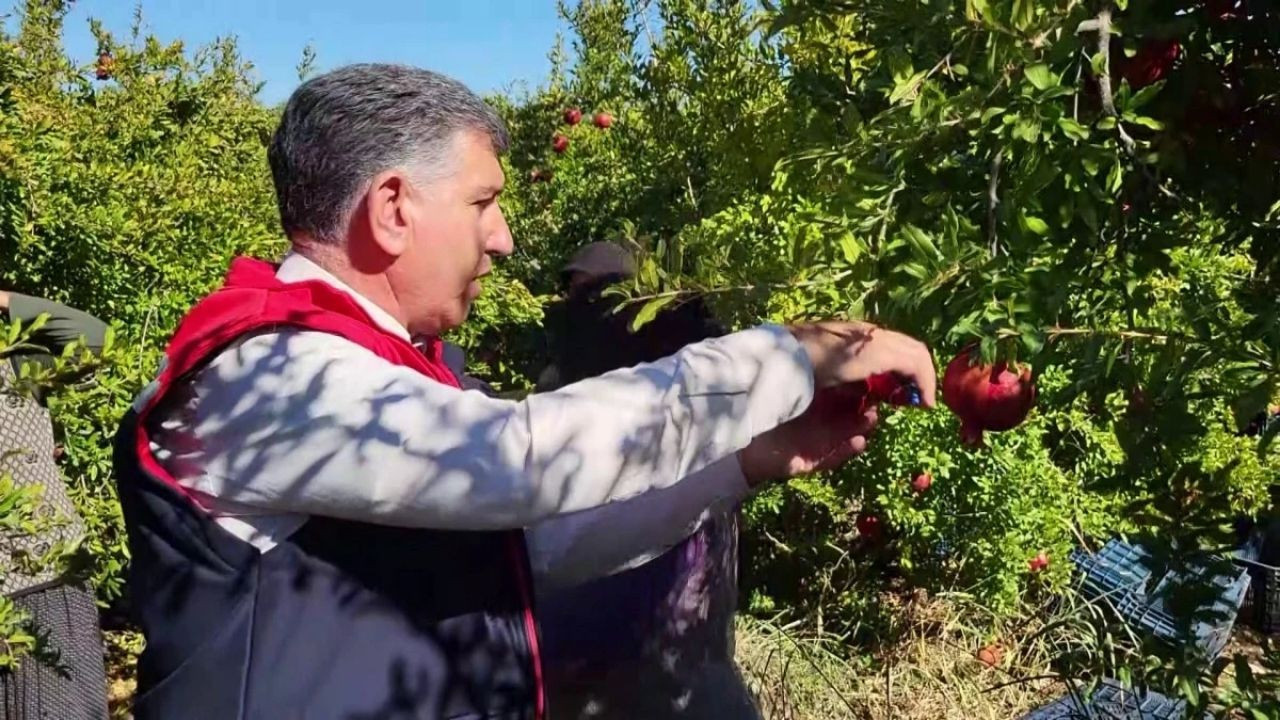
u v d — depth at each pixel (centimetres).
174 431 141
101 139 510
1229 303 142
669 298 137
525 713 150
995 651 452
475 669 145
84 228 432
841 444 170
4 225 415
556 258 695
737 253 141
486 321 582
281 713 135
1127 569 471
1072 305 142
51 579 269
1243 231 151
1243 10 140
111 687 457
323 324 139
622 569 184
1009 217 126
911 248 124
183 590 139
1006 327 121
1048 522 464
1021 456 468
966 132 132
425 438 131
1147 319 149
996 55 124
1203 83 142
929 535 464
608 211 648
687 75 416
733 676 220
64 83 538
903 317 129
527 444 131
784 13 151
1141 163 132
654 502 178
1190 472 143
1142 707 276
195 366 137
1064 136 123
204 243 482
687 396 134
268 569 139
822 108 166
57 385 199
